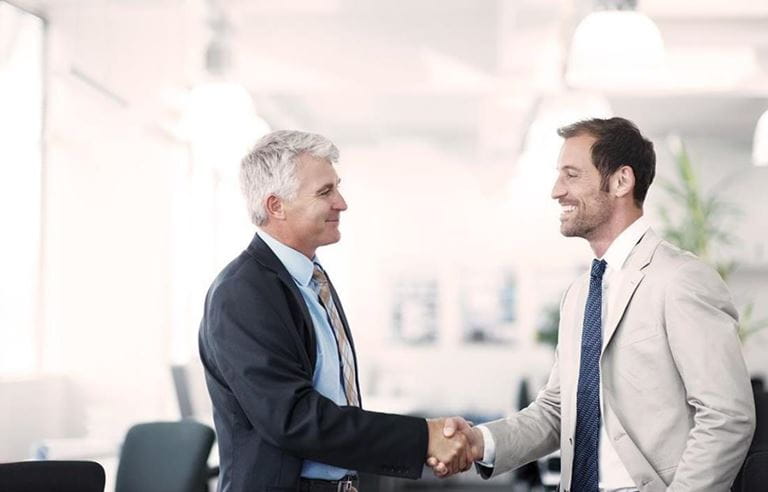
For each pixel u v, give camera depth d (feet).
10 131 19.29
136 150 22.25
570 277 36.65
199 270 28.68
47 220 20.40
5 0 18.58
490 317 36.76
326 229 8.93
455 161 37.24
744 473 8.84
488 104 28.66
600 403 8.80
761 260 34.76
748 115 32.53
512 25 21.38
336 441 8.21
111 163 21.52
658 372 8.52
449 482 34.17
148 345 22.13
